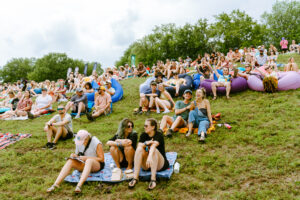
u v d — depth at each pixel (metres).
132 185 3.97
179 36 43.06
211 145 5.26
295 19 43.81
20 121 9.47
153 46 47.84
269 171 4.04
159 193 3.79
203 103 6.14
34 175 4.77
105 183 4.18
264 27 41.28
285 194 3.40
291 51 17.86
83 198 3.84
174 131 6.23
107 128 7.25
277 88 8.17
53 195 3.99
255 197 3.43
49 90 12.71
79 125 7.95
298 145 4.66
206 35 41.75
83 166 4.38
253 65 11.70
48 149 5.95
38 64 62.56
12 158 5.57
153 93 8.52
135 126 7.22
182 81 9.99
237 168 4.28
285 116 6.16
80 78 15.83
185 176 4.25
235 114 6.91
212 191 3.74
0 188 4.34
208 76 10.19
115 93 10.91
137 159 4.08
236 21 39.19
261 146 4.90
